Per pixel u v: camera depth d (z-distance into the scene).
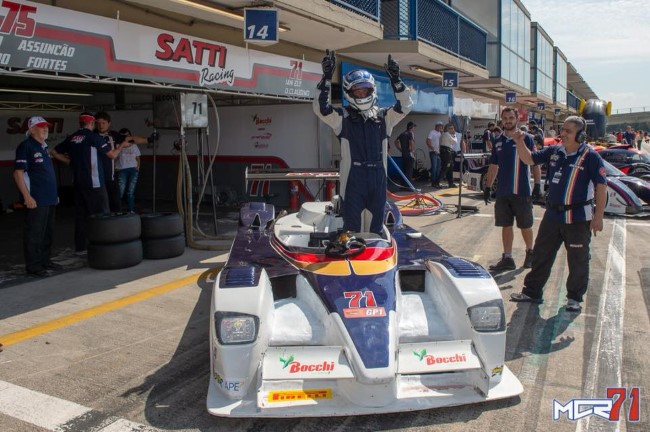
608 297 5.54
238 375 3.08
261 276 3.61
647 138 63.03
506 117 5.90
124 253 6.71
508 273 6.44
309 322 3.51
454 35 14.16
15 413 3.30
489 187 6.74
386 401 3.04
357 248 3.93
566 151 4.98
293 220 5.44
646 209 11.17
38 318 5.00
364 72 4.45
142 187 13.77
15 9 5.16
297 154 11.63
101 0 6.30
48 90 11.09
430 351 3.21
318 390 3.09
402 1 11.59
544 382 3.68
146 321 4.91
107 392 3.58
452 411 3.29
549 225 5.12
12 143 11.99
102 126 7.69
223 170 12.54
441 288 3.70
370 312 3.31
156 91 10.55
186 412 3.32
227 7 7.57
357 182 4.62
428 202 11.96
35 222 6.35
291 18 8.29
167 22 7.29
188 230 7.98
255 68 8.71
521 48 22.83
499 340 3.31
